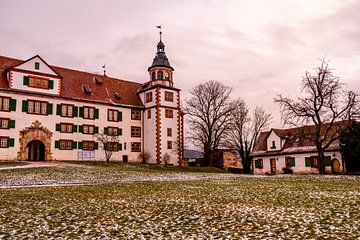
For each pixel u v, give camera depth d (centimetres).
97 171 3897
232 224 1137
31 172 3494
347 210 1361
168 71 6519
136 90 6812
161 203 1639
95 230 1066
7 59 5403
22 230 1066
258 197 1850
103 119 5931
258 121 7331
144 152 6341
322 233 981
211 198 1819
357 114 4681
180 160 6350
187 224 1148
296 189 2288
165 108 6275
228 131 7100
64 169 3897
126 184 2720
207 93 6994
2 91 4869
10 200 1745
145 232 1034
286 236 956
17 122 4966
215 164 7312
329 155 5456
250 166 7200
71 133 5506
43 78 5284
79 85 5941
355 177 3734
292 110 4916
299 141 6169
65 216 1305
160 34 6725
